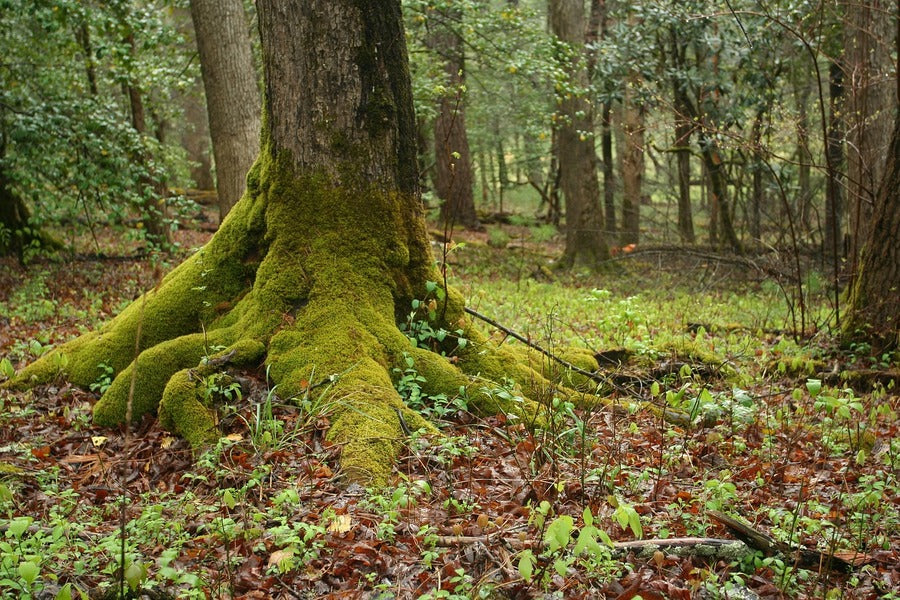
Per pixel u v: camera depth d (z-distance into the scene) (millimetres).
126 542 3912
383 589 3639
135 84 13930
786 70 17047
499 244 21672
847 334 9273
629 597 3543
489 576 3676
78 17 12305
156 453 5500
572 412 5441
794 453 5828
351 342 5891
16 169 12875
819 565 4039
